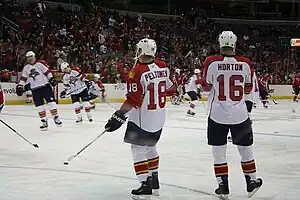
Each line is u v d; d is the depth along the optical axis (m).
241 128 4.21
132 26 27.41
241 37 31.47
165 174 5.43
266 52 30.11
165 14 30.91
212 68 4.20
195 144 8.00
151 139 4.14
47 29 22.44
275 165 6.11
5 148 7.30
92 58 21.34
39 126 10.55
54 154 6.75
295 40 27.14
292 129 10.67
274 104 20.72
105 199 4.24
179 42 27.73
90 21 24.81
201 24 30.52
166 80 4.27
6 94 17.19
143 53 4.12
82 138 8.58
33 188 4.64
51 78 9.79
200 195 4.43
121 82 20.23
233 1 33.66
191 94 13.72
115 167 5.80
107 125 4.07
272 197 4.39
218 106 4.19
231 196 4.40
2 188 4.62
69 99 18.61
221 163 4.27
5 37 20.52
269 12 34.28
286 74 27.03
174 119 12.79
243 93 4.23
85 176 5.25
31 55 9.67
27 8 22.83
